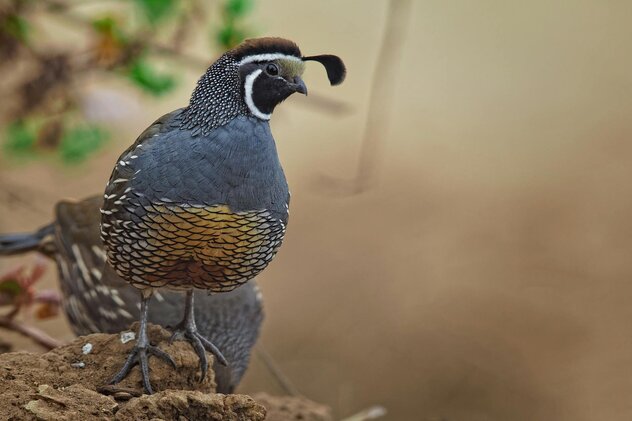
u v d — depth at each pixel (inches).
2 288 317.1
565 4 866.1
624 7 871.7
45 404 231.9
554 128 751.7
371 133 701.9
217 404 238.2
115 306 325.4
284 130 705.0
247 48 255.8
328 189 647.1
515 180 703.1
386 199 675.4
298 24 759.1
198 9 357.7
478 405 542.6
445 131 737.6
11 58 362.0
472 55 801.6
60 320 491.8
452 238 649.6
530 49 816.3
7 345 343.6
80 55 359.9
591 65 803.4
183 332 269.3
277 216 255.9
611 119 756.6
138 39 355.9
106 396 238.2
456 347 570.3
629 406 526.3
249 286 334.6
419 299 601.9
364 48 748.0
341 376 546.6
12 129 364.8
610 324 582.2
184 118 252.7
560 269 623.5
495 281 613.0
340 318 587.2
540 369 554.3
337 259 625.3
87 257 334.6
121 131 390.9
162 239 249.0
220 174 246.8
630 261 633.6
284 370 541.3
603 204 679.7
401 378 552.7
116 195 251.1
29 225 537.3
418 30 814.5
